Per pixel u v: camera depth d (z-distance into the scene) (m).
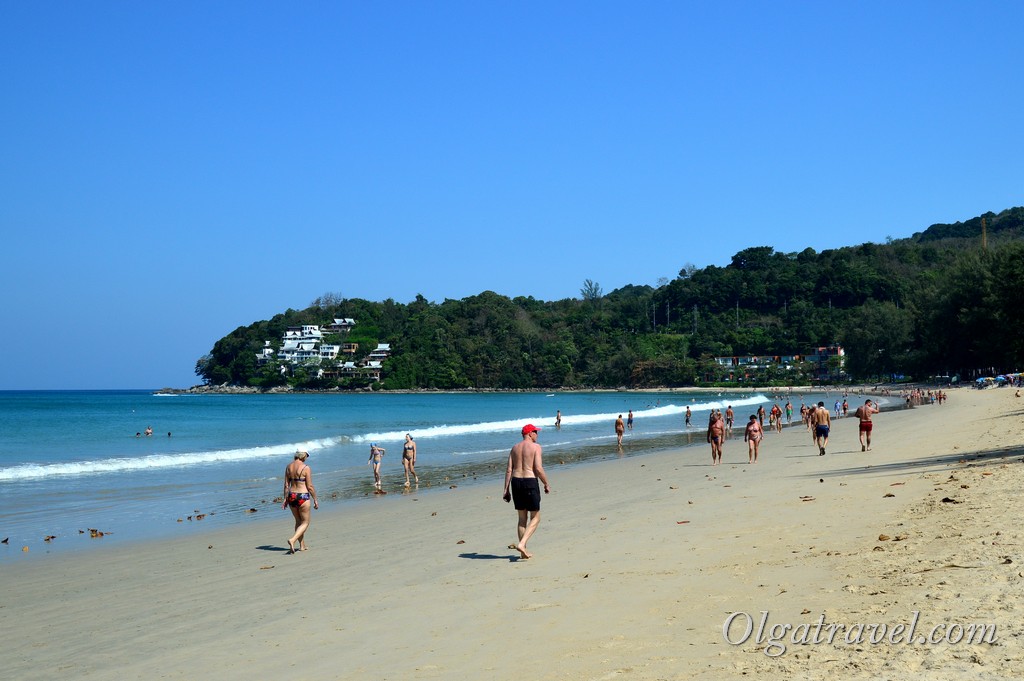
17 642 8.30
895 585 7.53
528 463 11.20
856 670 5.39
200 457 33.56
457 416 85.50
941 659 5.41
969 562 8.08
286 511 19.02
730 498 16.53
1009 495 12.35
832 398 118.00
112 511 19.23
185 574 11.70
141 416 85.12
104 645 7.99
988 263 110.31
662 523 13.59
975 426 34.03
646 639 6.71
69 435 52.09
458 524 15.63
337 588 10.02
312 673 6.55
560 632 7.17
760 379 187.38
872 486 16.22
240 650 7.44
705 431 50.81
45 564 12.82
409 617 8.20
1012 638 5.62
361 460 33.22
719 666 5.80
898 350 140.25
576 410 101.75
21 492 22.91
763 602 7.51
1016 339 93.88
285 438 49.19
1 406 119.56
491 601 8.62
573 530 13.60
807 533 11.23
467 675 6.18
